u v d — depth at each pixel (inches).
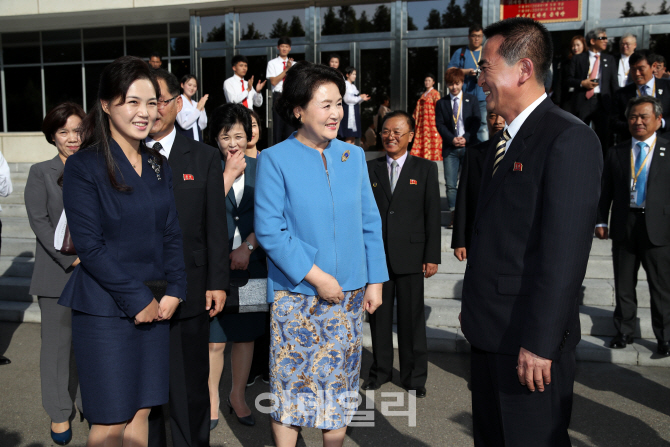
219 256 102.7
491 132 148.1
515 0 374.0
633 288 167.5
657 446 117.3
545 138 70.7
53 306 120.3
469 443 120.7
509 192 73.5
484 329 76.0
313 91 83.5
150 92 81.2
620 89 228.2
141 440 88.1
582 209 66.2
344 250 87.8
